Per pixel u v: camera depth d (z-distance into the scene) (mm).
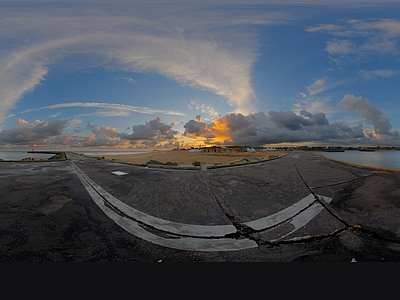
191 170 10305
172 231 4500
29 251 3719
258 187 7184
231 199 6199
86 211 5316
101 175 9594
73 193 6734
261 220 5000
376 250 3818
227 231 4531
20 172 10742
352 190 6469
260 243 4141
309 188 6926
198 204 5867
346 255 3746
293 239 4223
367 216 4871
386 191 6117
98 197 6383
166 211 5430
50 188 7324
